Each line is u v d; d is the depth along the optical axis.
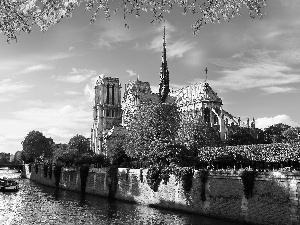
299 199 34.94
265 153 48.00
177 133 73.88
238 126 117.75
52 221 45.53
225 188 44.03
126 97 137.25
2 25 12.01
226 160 54.03
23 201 65.88
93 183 77.44
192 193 49.28
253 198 39.88
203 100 118.31
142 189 60.72
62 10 11.91
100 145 139.12
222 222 42.00
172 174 53.81
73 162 104.38
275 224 36.94
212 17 13.20
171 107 76.31
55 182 99.25
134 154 71.44
